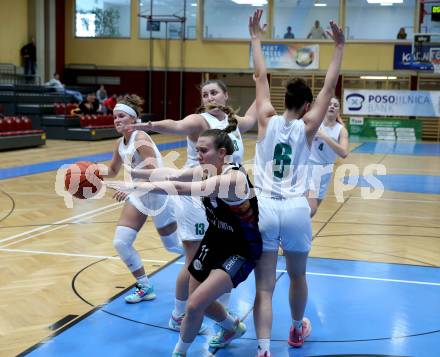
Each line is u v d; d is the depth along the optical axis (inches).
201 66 1077.1
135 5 1085.1
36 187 426.0
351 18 1018.7
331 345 155.6
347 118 1003.9
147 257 240.8
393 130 984.3
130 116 176.6
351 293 199.5
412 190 450.9
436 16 951.6
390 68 1002.7
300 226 142.9
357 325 170.1
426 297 196.4
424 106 924.0
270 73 1034.1
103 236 277.0
